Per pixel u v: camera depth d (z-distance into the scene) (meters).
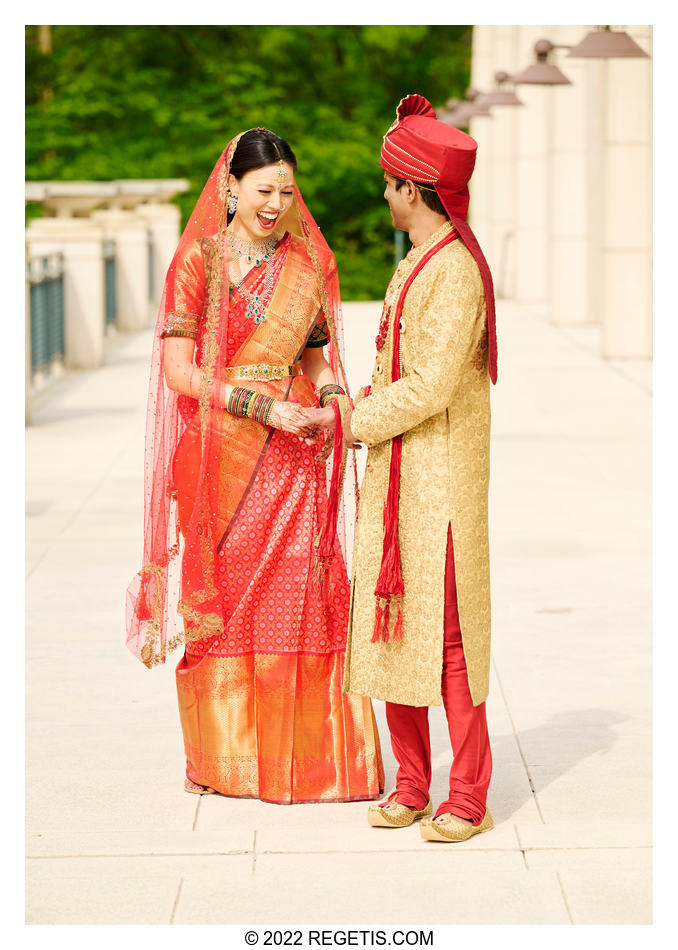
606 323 16.61
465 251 4.01
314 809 4.44
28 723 5.23
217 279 4.37
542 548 7.88
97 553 7.89
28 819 4.34
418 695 4.13
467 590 4.11
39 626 6.51
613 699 5.43
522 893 3.81
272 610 4.46
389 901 3.78
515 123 25.53
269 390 4.45
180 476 4.50
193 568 4.43
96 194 18.28
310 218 4.48
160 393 4.50
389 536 4.11
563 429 11.87
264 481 4.44
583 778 4.64
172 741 5.05
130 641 4.65
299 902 3.78
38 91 37.94
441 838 4.12
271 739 4.46
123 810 4.42
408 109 4.10
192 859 4.05
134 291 21.36
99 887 3.87
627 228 16.34
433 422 4.09
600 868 3.96
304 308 4.46
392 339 4.11
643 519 8.58
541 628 6.40
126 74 37.50
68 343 16.73
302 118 37.62
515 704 5.39
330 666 4.51
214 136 36.88
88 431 12.20
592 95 20.39
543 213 24.84
